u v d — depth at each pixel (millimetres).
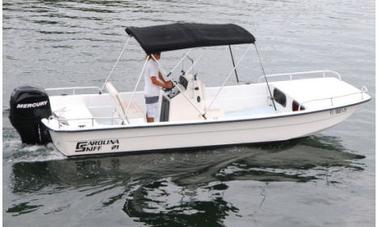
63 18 30969
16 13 31547
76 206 13328
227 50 27359
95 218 12891
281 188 14477
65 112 15797
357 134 18016
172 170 15172
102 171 14945
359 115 19562
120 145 15406
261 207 13617
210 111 16562
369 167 15820
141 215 13062
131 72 23609
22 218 12766
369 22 33812
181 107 16219
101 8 33688
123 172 14945
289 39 29562
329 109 16531
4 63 23688
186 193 14078
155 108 16078
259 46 28125
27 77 22359
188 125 15445
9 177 14352
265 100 18562
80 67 23766
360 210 13664
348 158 16297
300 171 15398
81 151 15180
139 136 15367
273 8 36500
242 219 13086
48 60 24359
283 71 24797
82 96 16828
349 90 17797
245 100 18422
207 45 15336
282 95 17906
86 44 26656
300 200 14000
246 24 31891
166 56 26000
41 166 14953
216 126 15750
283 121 16297
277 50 27656
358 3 39281
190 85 16188
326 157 16266
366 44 29141
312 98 17234
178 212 13250
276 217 13242
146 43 14844
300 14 35281
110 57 25156
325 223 13086
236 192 14219
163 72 16047
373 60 26453
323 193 14344
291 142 17031
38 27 28953
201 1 37094
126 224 12703
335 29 31938
